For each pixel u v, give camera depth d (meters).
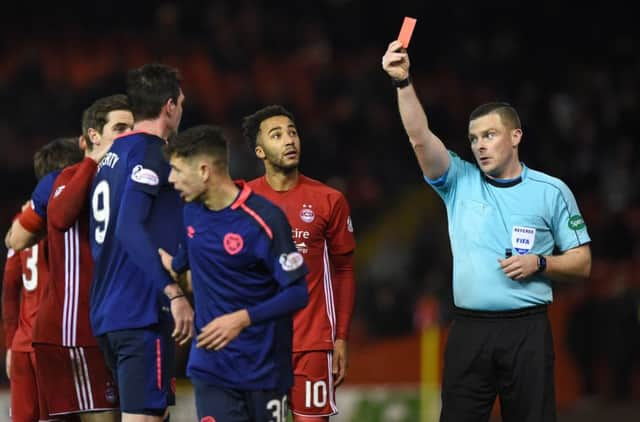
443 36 74.88
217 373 17.39
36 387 22.20
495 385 20.16
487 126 19.95
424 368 44.50
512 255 19.81
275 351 17.56
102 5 71.19
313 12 75.25
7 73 66.69
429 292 50.88
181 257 17.84
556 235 20.22
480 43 75.81
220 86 67.62
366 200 62.28
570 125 69.88
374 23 74.88
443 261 55.66
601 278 53.81
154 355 18.61
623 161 66.38
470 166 20.69
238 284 17.30
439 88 72.25
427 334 44.66
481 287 19.83
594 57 77.38
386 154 64.75
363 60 73.06
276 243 17.14
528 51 77.25
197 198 17.34
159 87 19.06
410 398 38.09
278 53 72.69
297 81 70.94
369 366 44.34
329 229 22.42
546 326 19.89
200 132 17.20
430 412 38.03
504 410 20.25
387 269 57.56
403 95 19.73
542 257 19.48
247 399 17.52
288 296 16.94
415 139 19.95
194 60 69.06
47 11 70.31
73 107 59.62
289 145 21.95
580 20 77.94
